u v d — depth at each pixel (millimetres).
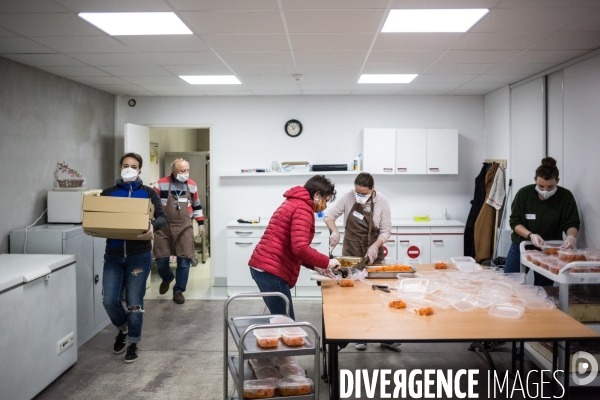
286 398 2234
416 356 3844
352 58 4211
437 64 4445
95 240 4445
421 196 6254
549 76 4695
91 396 3193
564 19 3139
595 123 3930
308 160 6254
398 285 3062
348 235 4008
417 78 5121
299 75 4910
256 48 3854
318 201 3004
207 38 3553
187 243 5461
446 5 2865
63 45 3727
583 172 4109
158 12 2980
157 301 5562
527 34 3480
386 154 5957
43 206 4617
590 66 3982
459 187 6254
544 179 3693
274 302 2949
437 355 3859
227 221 6328
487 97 6102
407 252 5758
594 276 2969
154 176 7551
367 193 3885
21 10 2941
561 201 3855
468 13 3029
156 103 6301
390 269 3383
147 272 3797
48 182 4715
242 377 2174
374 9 2930
